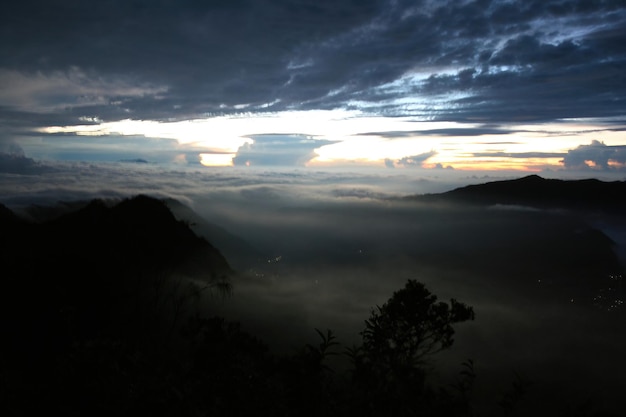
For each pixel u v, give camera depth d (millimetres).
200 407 4582
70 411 4484
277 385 4930
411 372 5273
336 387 5105
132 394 4598
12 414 4402
